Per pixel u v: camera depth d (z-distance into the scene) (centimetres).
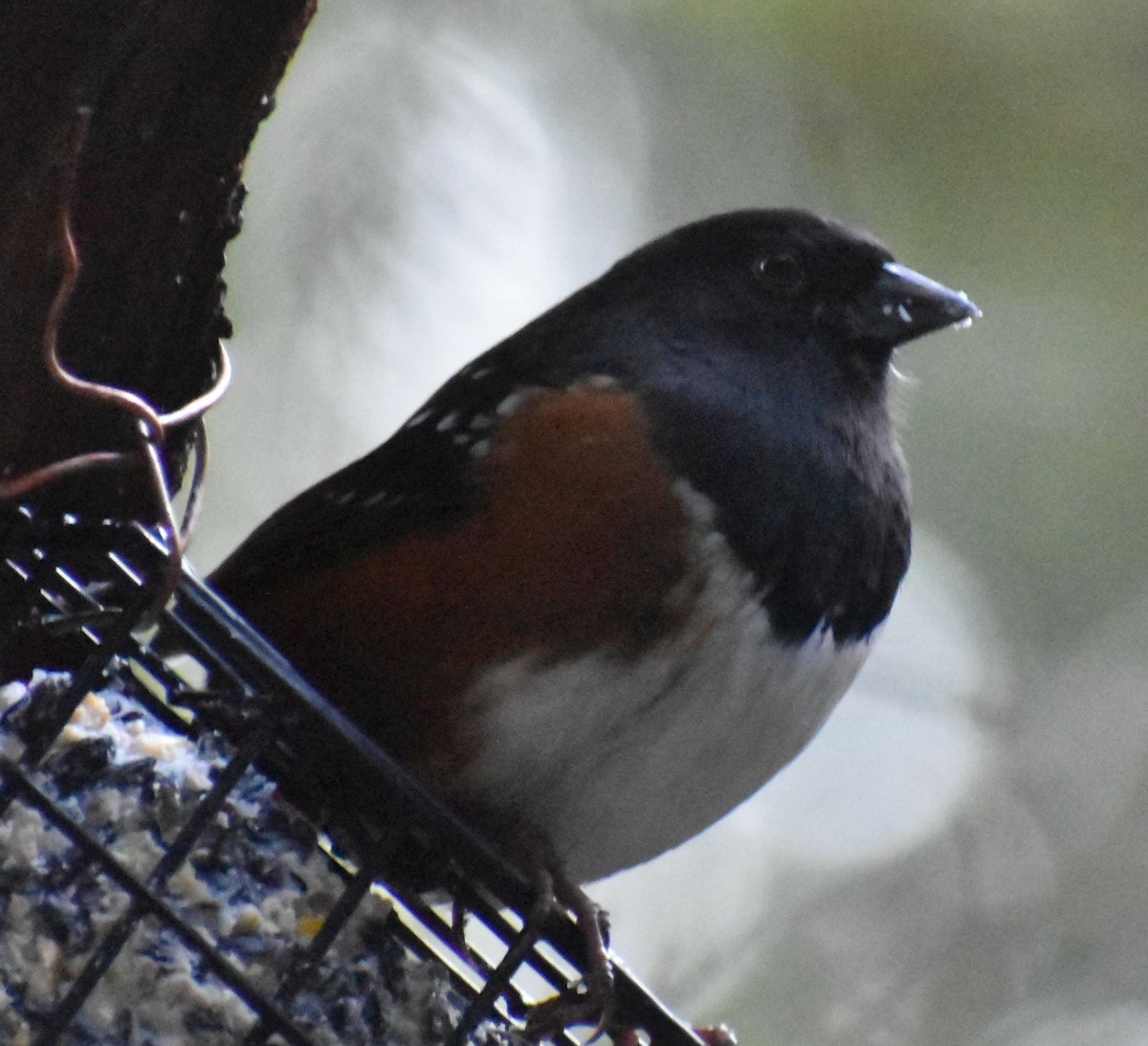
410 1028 641
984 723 1146
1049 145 951
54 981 588
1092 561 1078
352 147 916
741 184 962
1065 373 1031
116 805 612
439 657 726
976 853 1133
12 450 705
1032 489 1070
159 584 610
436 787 725
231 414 933
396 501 746
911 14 945
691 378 770
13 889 594
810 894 1120
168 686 700
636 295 803
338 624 743
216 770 639
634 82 964
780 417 770
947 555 1081
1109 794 1140
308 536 765
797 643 740
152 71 672
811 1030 1076
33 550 645
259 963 611
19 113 667
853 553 762
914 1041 1078
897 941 1109
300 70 927
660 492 729
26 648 687
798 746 755
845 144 957
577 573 720
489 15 958
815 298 803
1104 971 1106
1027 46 948
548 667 717
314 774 669
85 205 681
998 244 962
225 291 730
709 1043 749
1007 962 1116
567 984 743
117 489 720
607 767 721
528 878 701
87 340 698
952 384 1057
